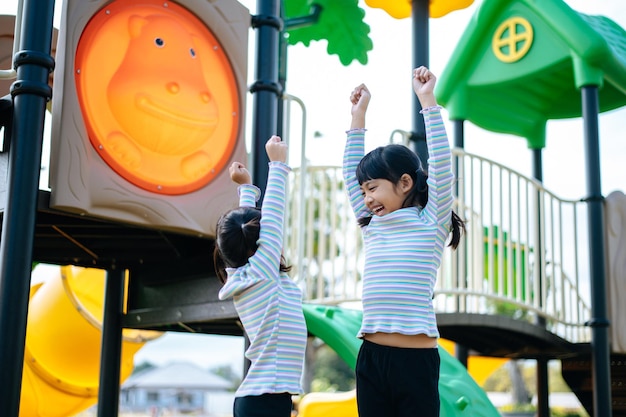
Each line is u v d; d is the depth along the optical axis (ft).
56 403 20.77
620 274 20.39
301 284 16.03
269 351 9.53
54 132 11.79
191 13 13.88
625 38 23.24
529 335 19.90
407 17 20.54
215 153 13.88
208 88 13.89
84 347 20.85
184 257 15.66
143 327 17.62
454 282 18.83
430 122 9.21
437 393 8.76
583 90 20.43
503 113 24.94
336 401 16.49
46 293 21.42
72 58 12.04
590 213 19.83
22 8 11.83
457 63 23.73
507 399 108.27
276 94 14.69
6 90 16.87
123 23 12.90
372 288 9.02
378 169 9.25
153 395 135.54
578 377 21.29
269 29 14.73
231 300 14.37
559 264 20.71
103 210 12.22
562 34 20.95
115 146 12.51
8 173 10.96
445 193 9.05
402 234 9.12
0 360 10.28
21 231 10.71
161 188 13.01
